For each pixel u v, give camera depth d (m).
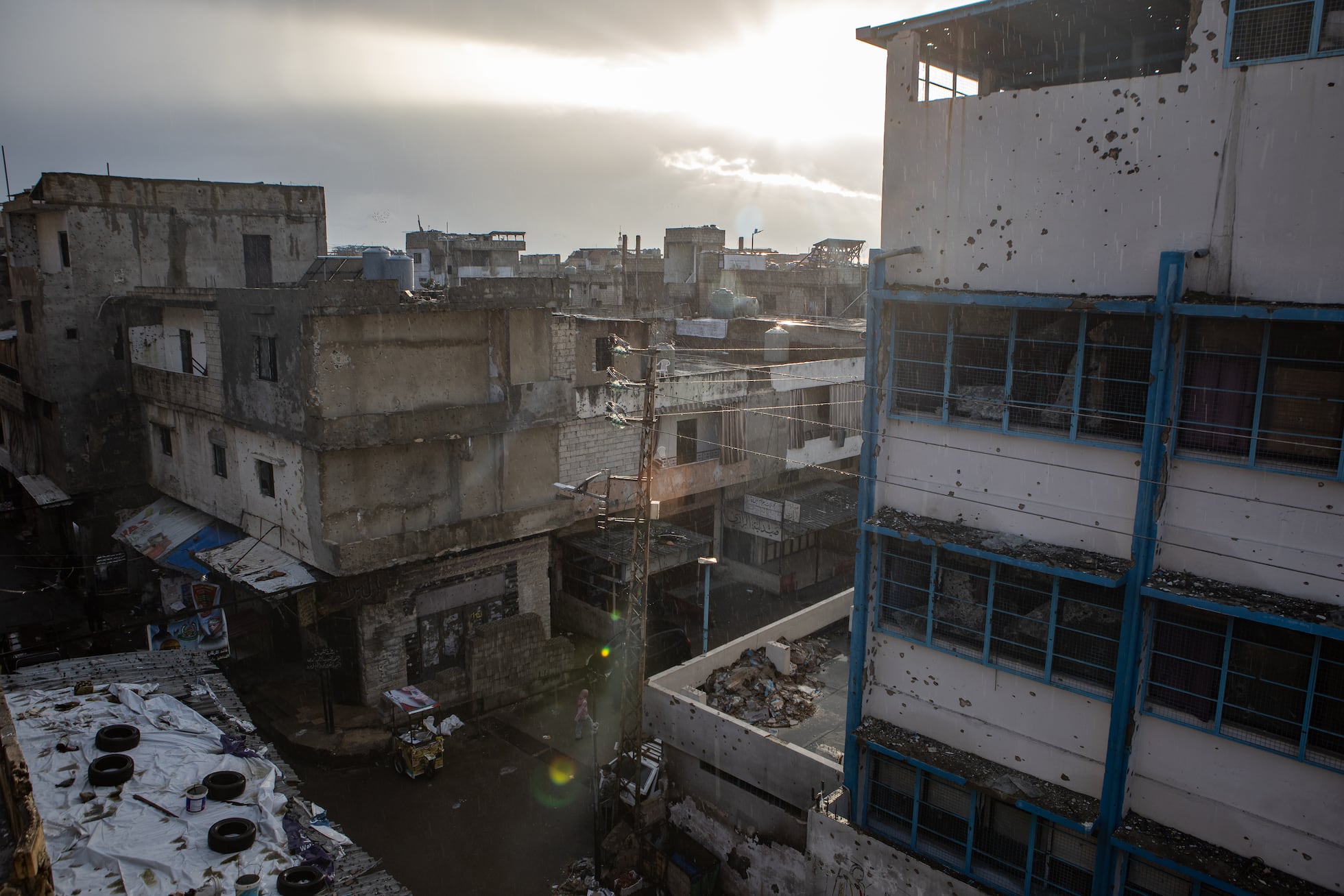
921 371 11.82
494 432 22.30
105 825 9.27
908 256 11.67
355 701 21.61
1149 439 9.69
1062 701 10.88
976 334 11.20
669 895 15.10
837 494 30.73
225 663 23.42
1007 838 11.62
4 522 36.38
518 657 22.61
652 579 26.78
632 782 16.23
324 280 29.05
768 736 14.20
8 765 6.39
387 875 10.09
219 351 23.14
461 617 23.03
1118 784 10.34
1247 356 9.18
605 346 25.45
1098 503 10.34
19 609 27.62
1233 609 9.17
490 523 22.50
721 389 27.44
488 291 21.94
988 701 11.60
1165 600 9.73
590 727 20.92
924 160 11.36
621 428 25.28
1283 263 8.83
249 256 30.09
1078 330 10.29
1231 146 9.02
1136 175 9.66
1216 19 8.96
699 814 15.48
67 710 11.59
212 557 22.06
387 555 20.70
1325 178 8.48
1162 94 9.40
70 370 27.27
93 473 28.00
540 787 18.88
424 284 26.27
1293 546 9.09
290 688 22.41
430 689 21.16
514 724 21.67
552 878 15.87
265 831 9.55
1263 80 8.73
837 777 13.23
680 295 49.00
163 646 22.70
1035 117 10.33
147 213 27.98
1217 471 9.50
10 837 6.01
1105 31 11.10
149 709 11.70
